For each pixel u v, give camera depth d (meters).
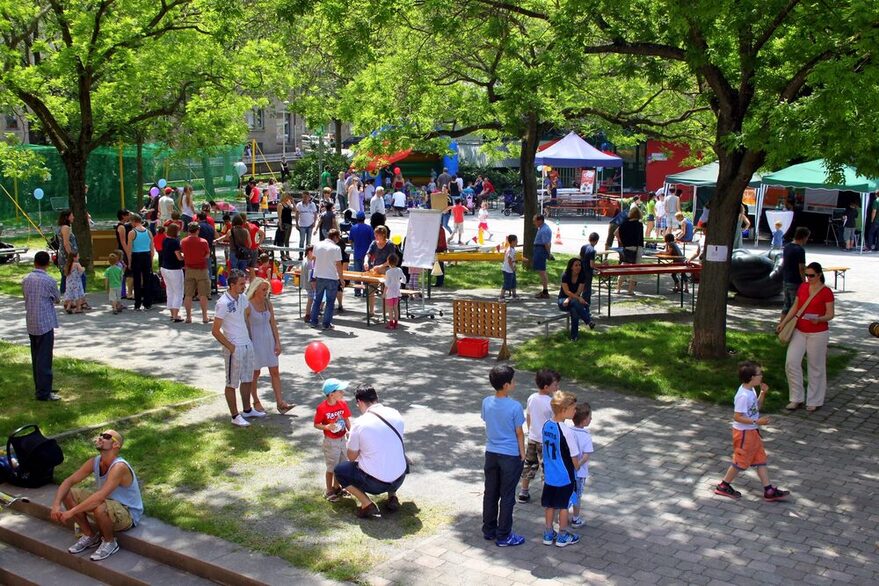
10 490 9.08
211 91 22.12
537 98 17.31
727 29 12.22
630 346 14.42
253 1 22.19
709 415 11.25
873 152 10.34
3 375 12.85
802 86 12.29
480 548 7.57
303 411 11.46
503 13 15.65
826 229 29.73
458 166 45.88
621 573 7.09
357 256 19.41
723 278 13.40
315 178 43.72
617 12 13.48
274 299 19.83
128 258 18.22
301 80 23.58
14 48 21.50
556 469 7.48
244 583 7.08
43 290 11.55
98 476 8.08
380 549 7.55
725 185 13.12
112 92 21.67
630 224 19.45
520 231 34.12
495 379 7.58
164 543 7.72
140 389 12.18
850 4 10.75
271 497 8.68
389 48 20.69
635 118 22.83
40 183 31.36
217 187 38.41
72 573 7.98
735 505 8.47
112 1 19.89
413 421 11.02
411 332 16.23
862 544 7.63
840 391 12.34
